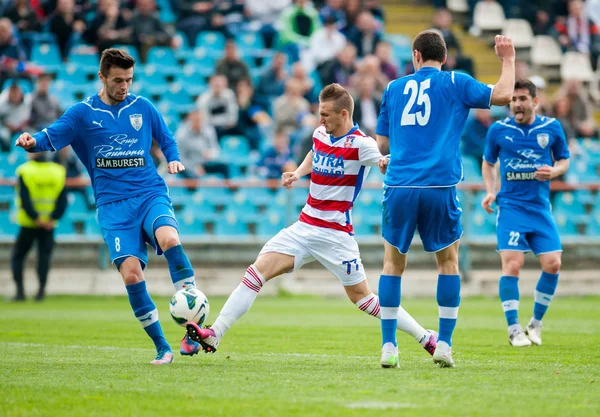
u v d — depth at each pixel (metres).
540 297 31.67
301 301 56.25
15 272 53.88
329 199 23.97
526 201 32.53
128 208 23.88
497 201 33.25
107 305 51.41
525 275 61.34
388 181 22.80
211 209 60.06
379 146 24.14
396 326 23.34
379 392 18.38
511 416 15.80
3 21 68.62
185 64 74.06
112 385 19.39
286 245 24.06
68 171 59.31
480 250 61.03
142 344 30.78
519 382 20.00
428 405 16.83
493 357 26.66
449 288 22.86
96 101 24.20
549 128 32.31
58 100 66.12
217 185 59.50
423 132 22.56
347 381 20.08
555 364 24.38
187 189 59.72
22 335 34.00
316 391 18.53
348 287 24.39
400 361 25.02
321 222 24.05
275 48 77.62
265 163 62.34
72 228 58.50
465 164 67.19
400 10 88.12
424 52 23.03
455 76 22.55
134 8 74.81
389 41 79.94
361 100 66.12
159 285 58.19
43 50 71.69
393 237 22.91
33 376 20.95
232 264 59.62
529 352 28.34
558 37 85.94
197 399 17.52
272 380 20.23
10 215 58.69
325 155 23.91
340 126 23.78
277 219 60.53
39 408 16.69
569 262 62.78
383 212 23.19
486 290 60.28
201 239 58.91
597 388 19.12
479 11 87.69
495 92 21.95
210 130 63.38
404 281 60.16
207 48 76.06
